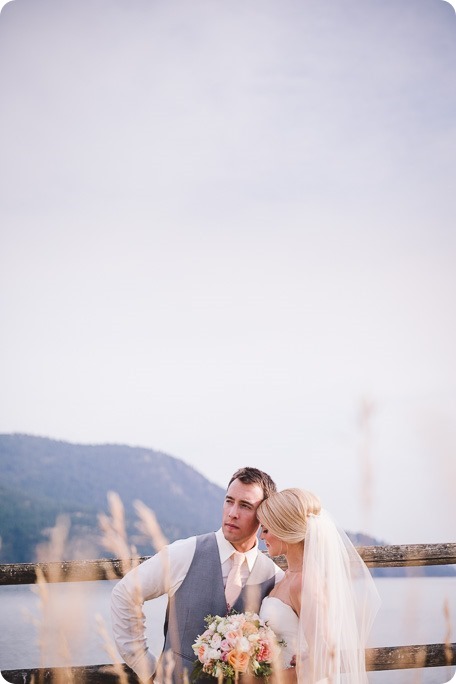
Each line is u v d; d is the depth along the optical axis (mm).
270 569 2842
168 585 2666
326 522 2629
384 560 3088
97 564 2660
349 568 2611
